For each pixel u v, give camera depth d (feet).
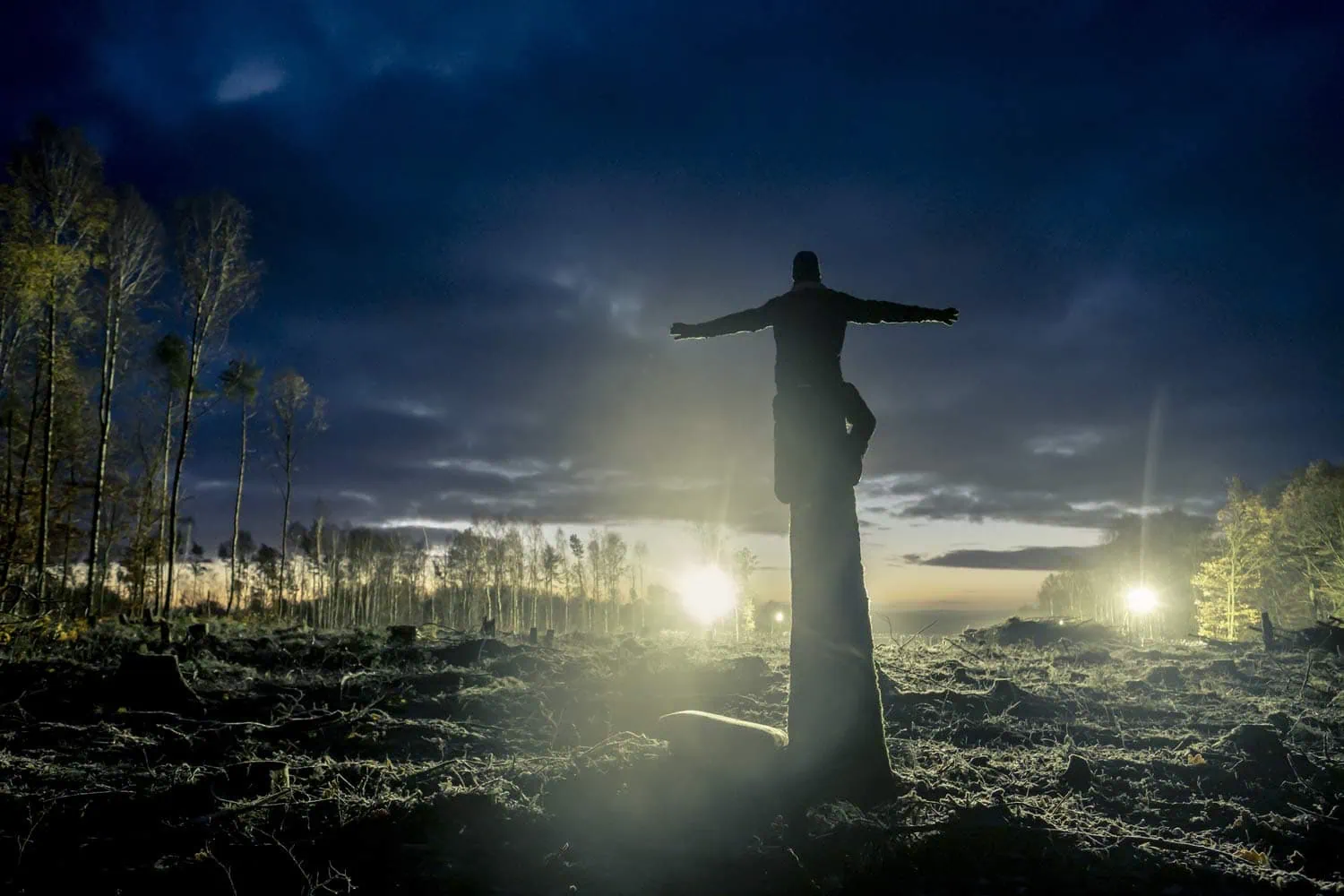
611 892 15.94
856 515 22.56
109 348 85.61
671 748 23.31
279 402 128.47
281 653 49.16
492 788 20.75
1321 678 39.93
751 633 79.56
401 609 220.84
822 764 21.25
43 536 74.43
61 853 17.51
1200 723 29.99
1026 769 24.30
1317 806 21.12
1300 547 144.87
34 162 76.59
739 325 23.16
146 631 58.80
